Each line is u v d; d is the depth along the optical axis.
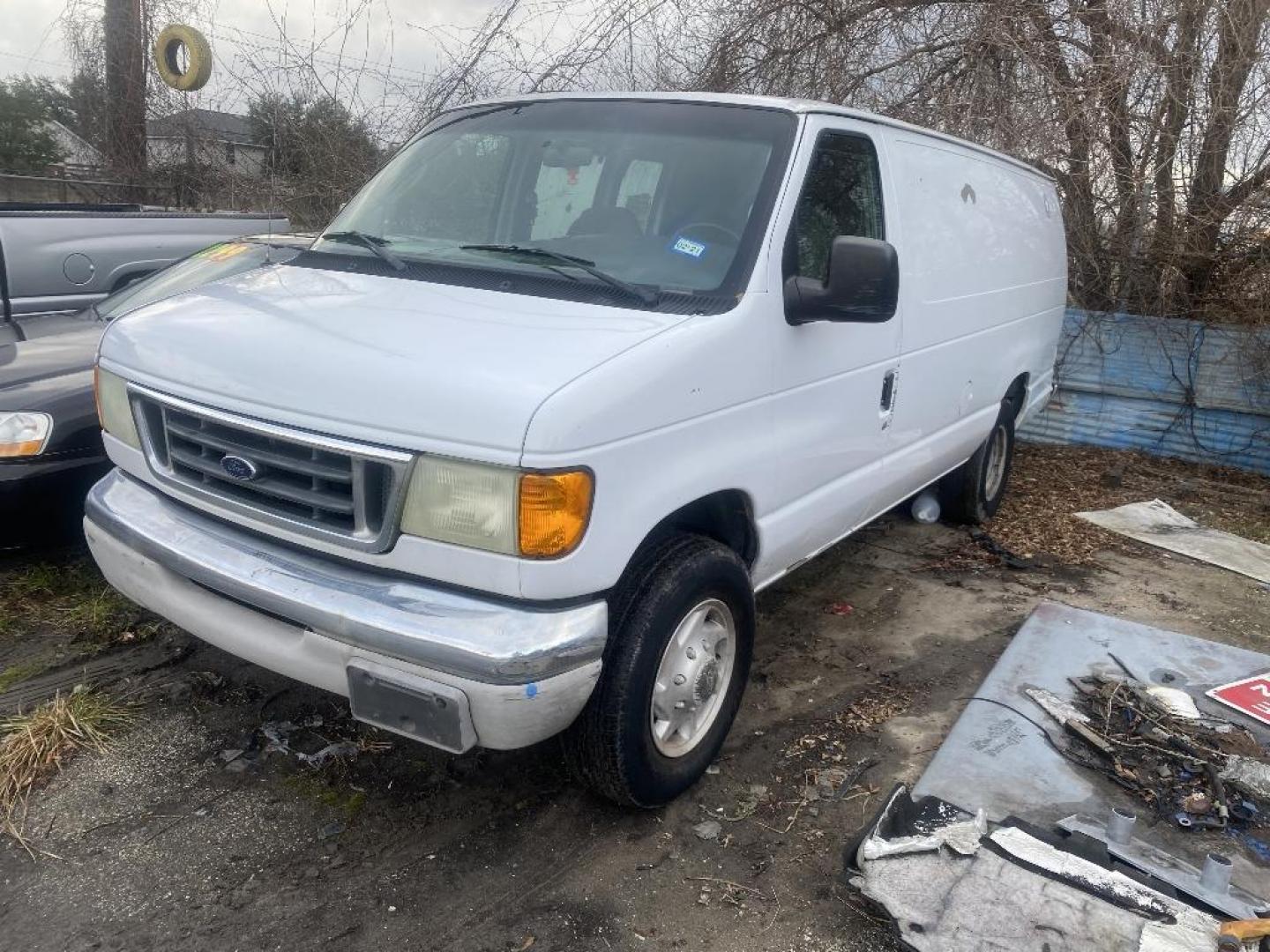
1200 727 3.74
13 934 2.60
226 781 3.25
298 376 2.64
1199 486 7.68
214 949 2.59
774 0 8.43
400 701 2.57
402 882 2.86
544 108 3.84
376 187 3.94
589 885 2.88
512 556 2.45
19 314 6.56
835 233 3.61
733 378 3.00
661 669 3.02
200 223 7.70
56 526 4.28
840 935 2.74
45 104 18.42
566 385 2.47
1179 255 8.38
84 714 3.48
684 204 3.30
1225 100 7.98
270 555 2.78
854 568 5.48
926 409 4.56
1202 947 2.52
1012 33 8.09
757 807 3.27
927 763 3.56
